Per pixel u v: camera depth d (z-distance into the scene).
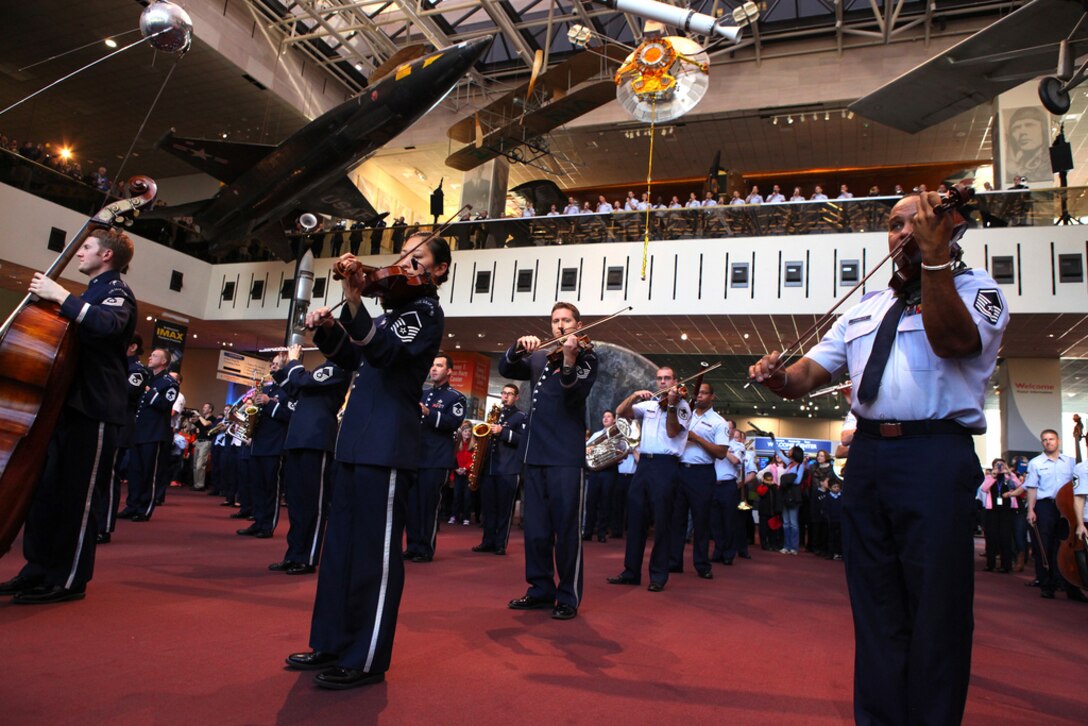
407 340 2.49
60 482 3.17
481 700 2.27
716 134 19.61
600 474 10.41
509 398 7.50
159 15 4.70
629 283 14.84
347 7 16.91
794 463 10.83
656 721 2.21
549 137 20.17
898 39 16.89
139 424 7.03
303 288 14.93
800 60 17.66
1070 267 12.22
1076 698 2.96
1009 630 4.75
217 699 2.09
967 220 1.72
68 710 1.91
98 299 3.19
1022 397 15.90
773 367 1.92
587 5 17.61
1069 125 16.61
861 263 13.36
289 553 4.62
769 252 13.98
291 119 19.84
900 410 1.72
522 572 5.59
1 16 16.12
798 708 2.47
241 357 17.02
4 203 14.06
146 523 6.85
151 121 20.36
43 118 20.58
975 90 10.05
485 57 20.09
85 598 3.30
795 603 5.11
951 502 1.63
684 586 5.62
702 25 8.16
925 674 1.59
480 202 19.28
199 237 19.12
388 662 2.41
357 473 2.48
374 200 23.44
